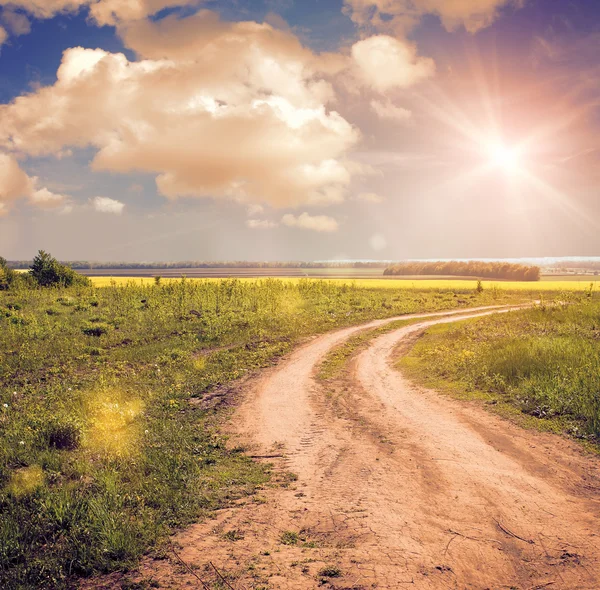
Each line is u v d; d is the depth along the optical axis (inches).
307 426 391.9
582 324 748.0
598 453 291.0
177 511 224.1
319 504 234.4
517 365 495.5
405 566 173.2
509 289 2409.0
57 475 262.2
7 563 175.6
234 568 172.7
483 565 174.1
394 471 279.7
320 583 161.8
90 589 161.3
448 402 448.5
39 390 496.4
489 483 255.3
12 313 968.9
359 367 666.8
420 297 1903.3
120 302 1225.4
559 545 187.0
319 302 1488.7
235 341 833.5
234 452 327.0
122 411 394.6
